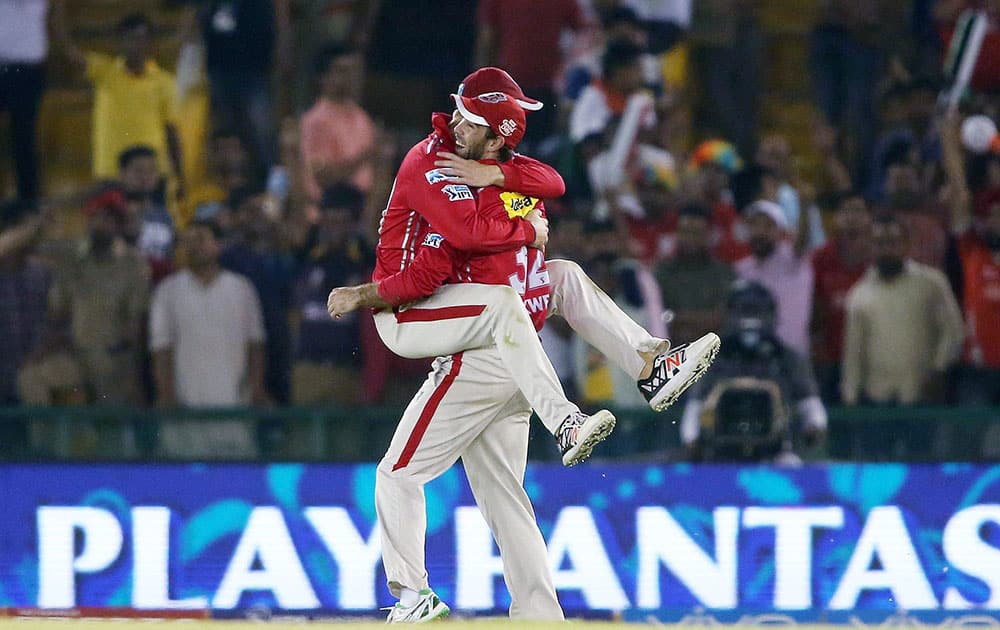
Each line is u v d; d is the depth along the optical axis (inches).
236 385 1069.1
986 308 1103.0
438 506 952.9
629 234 1105.4
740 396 994.1
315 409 1004.6
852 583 971.3
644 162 1132.5
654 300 1074.1
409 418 606.9
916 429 1019.9
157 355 1071.6
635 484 967.0
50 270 1082.7
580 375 1049.5
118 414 999.0
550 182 598.9
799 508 972.6
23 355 1069.8
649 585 960.3
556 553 958.4
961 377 1096.8
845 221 1104.8
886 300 1085.8
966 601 975.0
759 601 964.6
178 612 948.6
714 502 969.5
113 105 1136.8
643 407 1046.4
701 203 1088.2
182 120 1140.5
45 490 957.8
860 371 1091.3
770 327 1013.8
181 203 1114.7
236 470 960.9
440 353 600.1
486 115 584.7
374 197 1121.4
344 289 597.9
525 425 627.8
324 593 951.0
